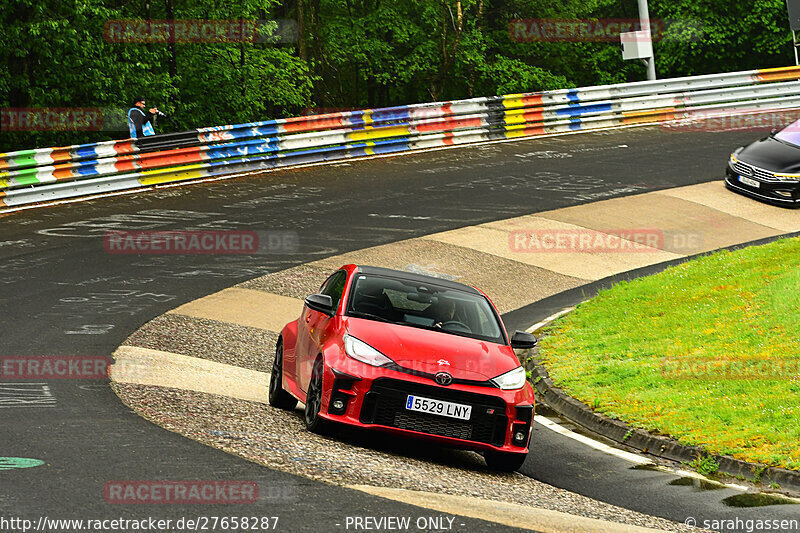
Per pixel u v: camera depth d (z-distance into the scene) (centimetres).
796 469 1517
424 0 7712
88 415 1478
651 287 2922
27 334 2131
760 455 1588
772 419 1764
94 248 3114
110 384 1738
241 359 2186
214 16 5859
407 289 1683
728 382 2012
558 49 8344
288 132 4584
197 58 6009
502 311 2873
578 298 3022
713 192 4266
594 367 2256
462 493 1264
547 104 5494
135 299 2578
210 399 1702
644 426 1820
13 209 3628
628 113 5772
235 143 4403
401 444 1569
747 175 4184
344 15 8200
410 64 7844
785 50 8412
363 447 1473
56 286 2644
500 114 5334
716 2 8369
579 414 1984
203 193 4025
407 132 5000
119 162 4034
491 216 3803
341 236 3434
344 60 7525
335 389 1452
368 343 1481
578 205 4016
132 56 5309
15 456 1205
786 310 2470
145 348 2116
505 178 4441
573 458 1684
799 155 4184
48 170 3781
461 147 5128
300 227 3534
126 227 3428
